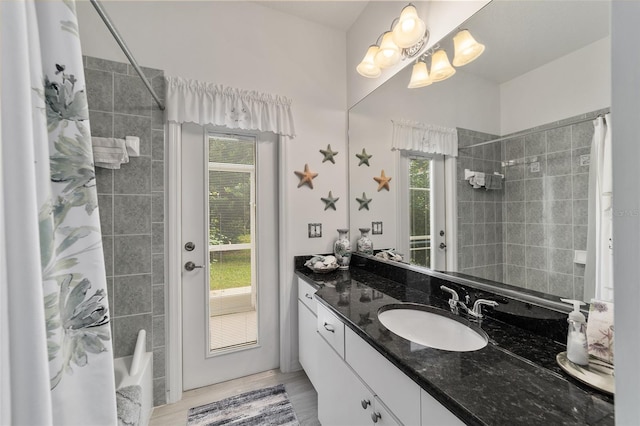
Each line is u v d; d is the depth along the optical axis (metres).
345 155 2.31
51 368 0.44
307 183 2.16
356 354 1.07
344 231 2.13
